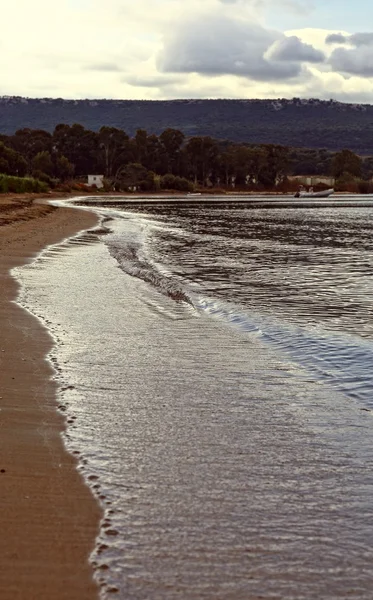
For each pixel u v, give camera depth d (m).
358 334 11.21
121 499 4.84
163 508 4.72
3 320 11.26
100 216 49.16
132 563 4.00
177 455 5.73
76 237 29.25
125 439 6.08
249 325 11.92
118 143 162.00
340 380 8.35
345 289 16.81
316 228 43.59
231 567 3.99
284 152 176.50
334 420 6.80
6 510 4.58
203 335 10.93
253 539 4.32
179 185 153.88
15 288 14.74
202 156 167.88
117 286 15.84
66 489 4.96
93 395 7.41
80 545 4.17
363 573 3.97
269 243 31.55
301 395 7.67
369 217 58.69
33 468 5.33
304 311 13.51
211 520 4.56
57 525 4.41
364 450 5.98
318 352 9.88
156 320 12.10
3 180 75.38
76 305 13.16
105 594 3.69
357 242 32.84
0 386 7.56
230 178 172.25
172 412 6.91
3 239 25.80
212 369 8.75
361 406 7.31
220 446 5.98
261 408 7.14
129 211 62.91
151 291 15.37
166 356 9.39
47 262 19.84
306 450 5.94
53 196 100.25
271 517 4.63
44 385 7.71
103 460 5.56
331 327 11.82
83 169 163.50
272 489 5.09
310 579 3.89
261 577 3.90
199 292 15.98
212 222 47.97
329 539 4.35
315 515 4.68
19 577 3.80
